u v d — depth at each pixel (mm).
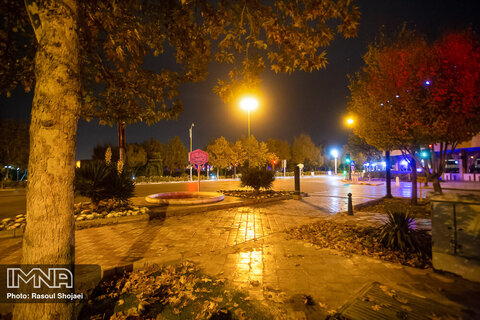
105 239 5723
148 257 4547
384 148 10055
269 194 13648
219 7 3301
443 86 6004
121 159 9344
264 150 48000
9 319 2541
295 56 3623
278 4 3186
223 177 48406
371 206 10688
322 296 3162
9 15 2852
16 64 3029
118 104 4066
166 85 4223
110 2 3232
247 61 3764
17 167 28047
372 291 3256
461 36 5988
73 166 2096
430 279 3559
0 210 10469
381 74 7898
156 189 21562
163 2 3596
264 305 2977
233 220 7824
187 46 4031
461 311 2791
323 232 6199
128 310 2879
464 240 3564
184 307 2967
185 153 42594
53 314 2000
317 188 20891
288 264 4195
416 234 4820
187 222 7551
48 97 1940
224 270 3994
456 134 6973
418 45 7078
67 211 2047
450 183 21797
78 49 2145
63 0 2016
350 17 2996
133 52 3773
